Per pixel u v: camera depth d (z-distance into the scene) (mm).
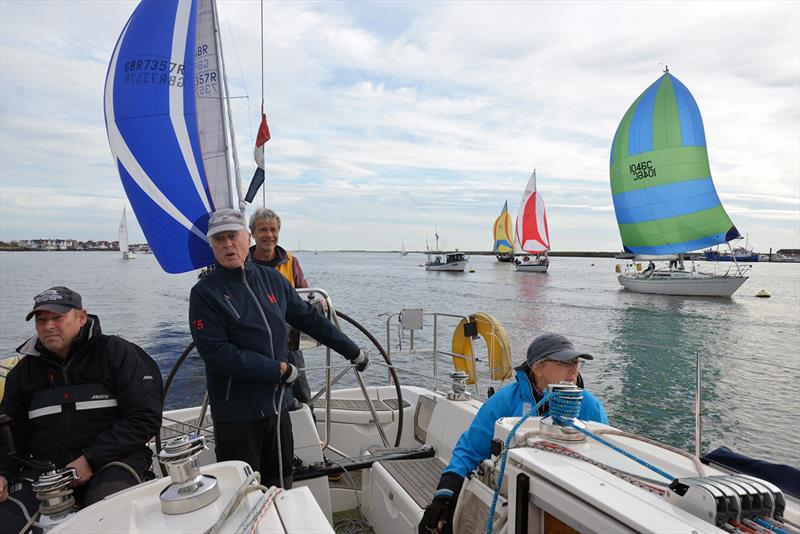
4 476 2031
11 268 65250
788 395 9961
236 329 2158
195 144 5828
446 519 1770
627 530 938
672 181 28859
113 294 30156
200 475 1267
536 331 17641
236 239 2199
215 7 5332
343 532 2768
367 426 3441
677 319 21078
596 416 1949
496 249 82688
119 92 5605
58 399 2137
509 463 1294
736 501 923
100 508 1217
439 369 10922
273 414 2244
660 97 28594
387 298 29609
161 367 10375
